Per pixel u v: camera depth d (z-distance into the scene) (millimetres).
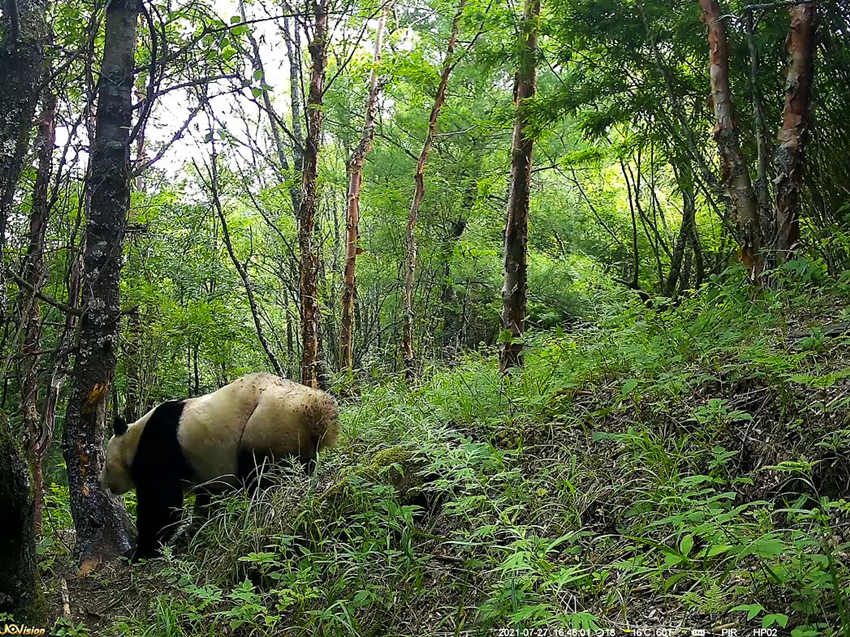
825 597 2953
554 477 4730
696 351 5555
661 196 16125
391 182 17500
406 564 4258
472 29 11164
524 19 9039
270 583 4688
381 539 4441
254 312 11547
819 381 4035
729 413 4430
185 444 6074
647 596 3465
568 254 17219
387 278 18344
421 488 4840
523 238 8258
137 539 6438
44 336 8695
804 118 6777
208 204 12570
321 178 15969
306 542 4836
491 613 3508
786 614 2979
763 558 3102
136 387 12328
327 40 10844
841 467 3838
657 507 4020
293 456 5871
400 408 6434
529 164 8430
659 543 3518
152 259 12148
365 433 6348
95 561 6156
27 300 6191
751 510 3902
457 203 17344
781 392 4355
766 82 7824
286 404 5898
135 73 6516
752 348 4938
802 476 3885
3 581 3365
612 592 3463
